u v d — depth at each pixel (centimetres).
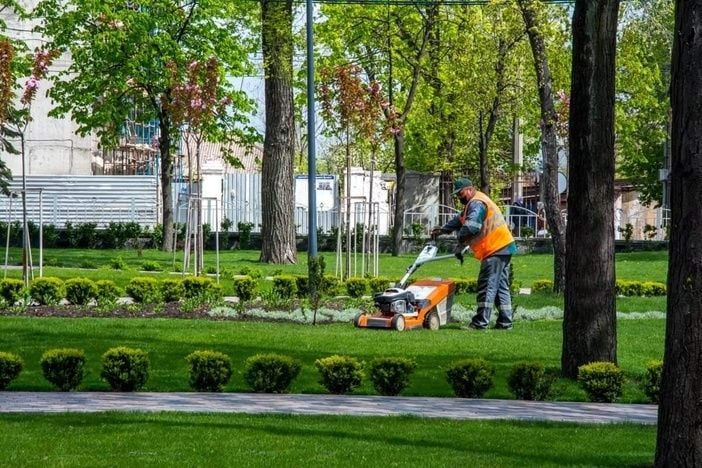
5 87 2409
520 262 3909
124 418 1145
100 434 1048
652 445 1062
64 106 4369
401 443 1031
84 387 1420
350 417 1182
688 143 846
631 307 2475
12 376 1417
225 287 2689
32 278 2477
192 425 1105
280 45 3344
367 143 3128
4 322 1970
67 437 1031
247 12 4322
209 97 2642
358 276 2928
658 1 2938
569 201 1557
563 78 3916
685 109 846
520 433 1110
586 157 1532
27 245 2391
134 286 2405
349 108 2759
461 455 980
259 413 1200
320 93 2875
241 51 4428
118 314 2197
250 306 2358
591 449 1034
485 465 937
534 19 2675
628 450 1034
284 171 3494
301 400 1331
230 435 1051
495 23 3828
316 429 1095
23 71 4209
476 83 4194
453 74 4416
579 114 1529
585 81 1517
